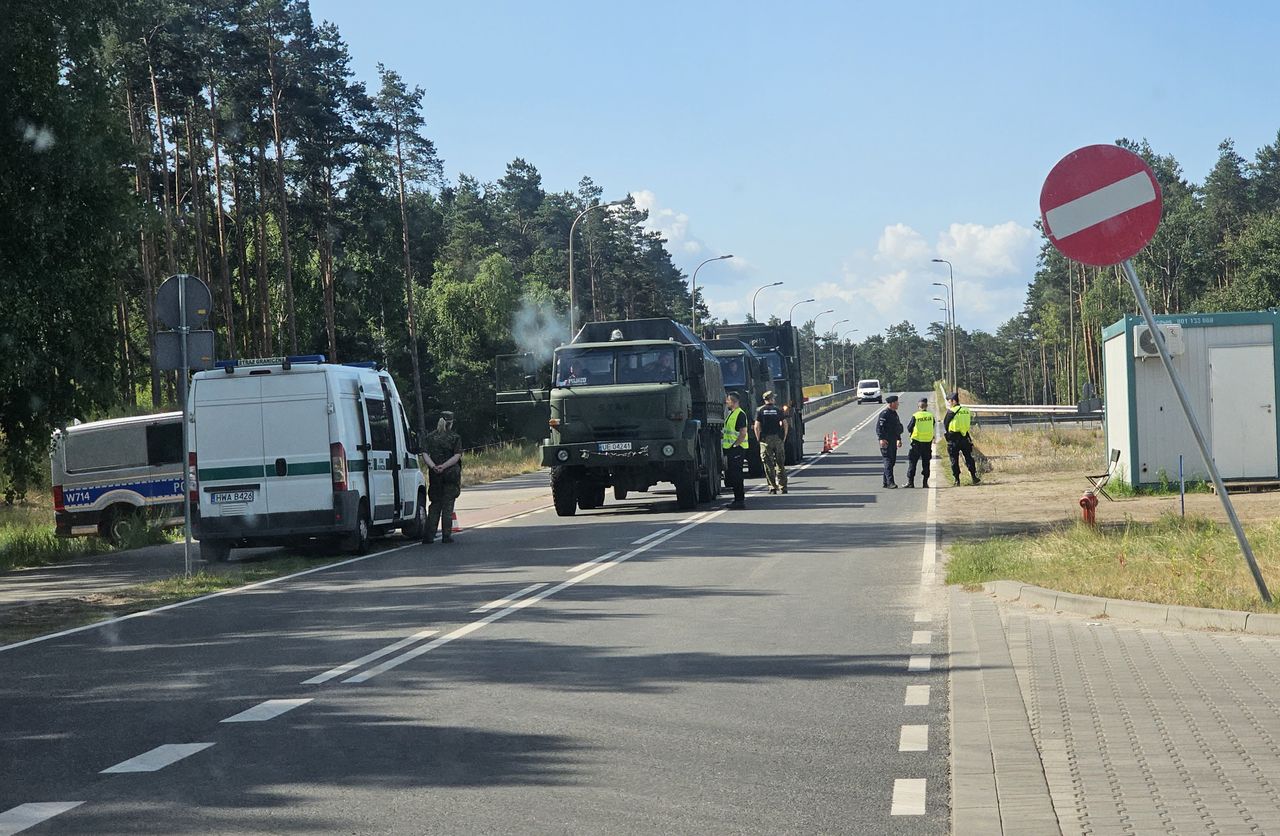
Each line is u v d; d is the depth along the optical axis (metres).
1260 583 19.08
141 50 95.06
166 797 11.66
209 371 35.28
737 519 43.34
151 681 17.73
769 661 17.81
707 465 51.12
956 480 56.38
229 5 104.38
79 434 51.59
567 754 12.88
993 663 16.52
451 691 16.25
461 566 32.06
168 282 32.34
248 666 18.66
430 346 160.00
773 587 25.84
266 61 107.56
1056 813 10.05
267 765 12.76
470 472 86.50
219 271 123.31
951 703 14.65
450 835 10.30
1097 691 14.52
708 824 10.46
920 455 55.81
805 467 76.50
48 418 46.34
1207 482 44.59
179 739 14.04
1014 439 87.81
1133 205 17.61
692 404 50.72
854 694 15.52
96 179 44.66
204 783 12.12
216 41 103.62
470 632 21.11
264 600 26.73
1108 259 17.73
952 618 20.77
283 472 35.00
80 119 44.56
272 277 135.12
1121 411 46.38
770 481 55.66
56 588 32.25
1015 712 13.61
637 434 47.47
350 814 10.95
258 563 34.62
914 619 21.25
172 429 51.69
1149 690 14.48
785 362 82.56
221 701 16.11
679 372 47.81
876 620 21.25
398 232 140.12
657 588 26.17
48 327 44.81
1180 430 44.97
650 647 19.19
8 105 43.56
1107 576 22.34
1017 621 19.77
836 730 13.70
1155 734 12.48
